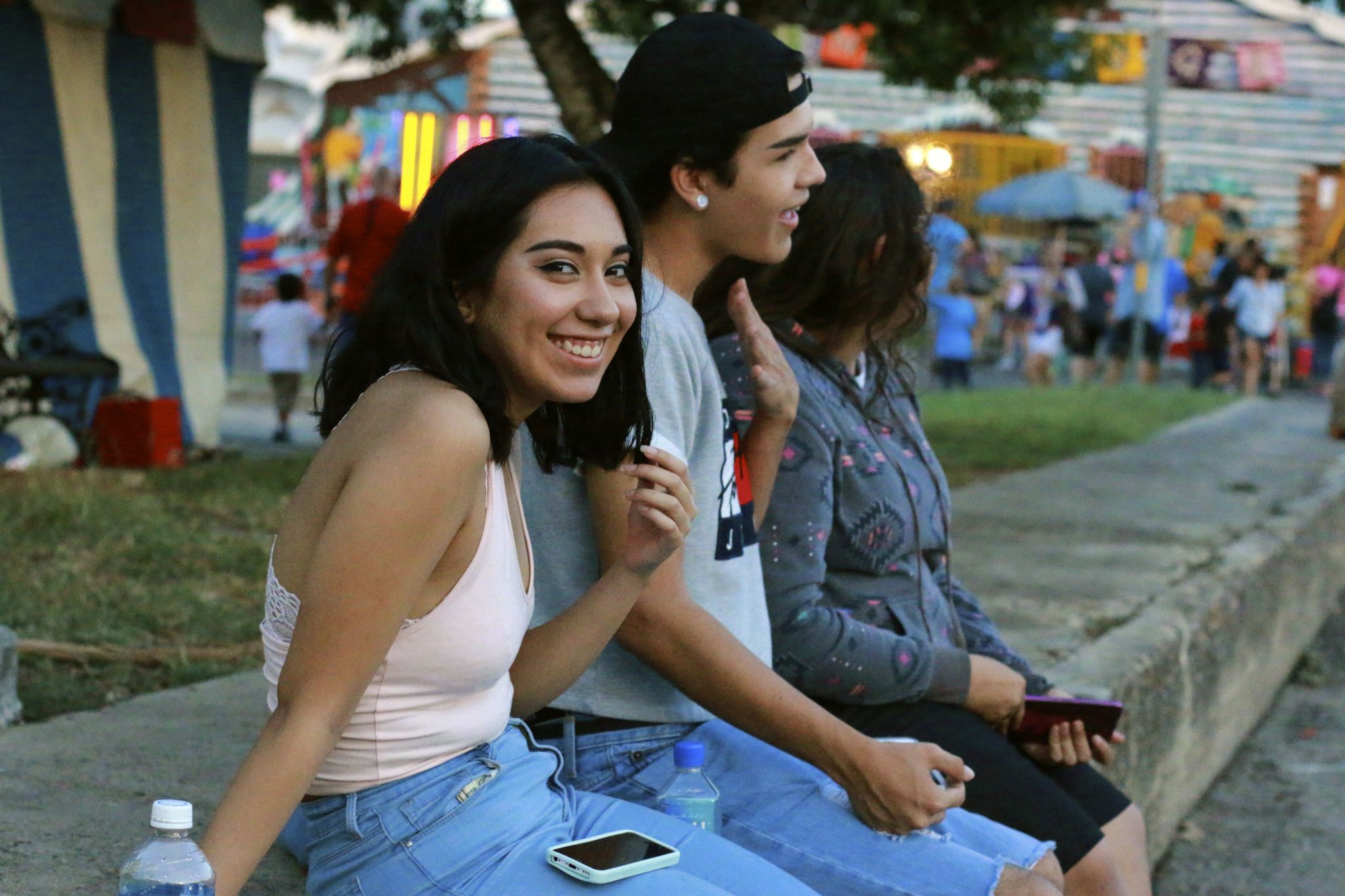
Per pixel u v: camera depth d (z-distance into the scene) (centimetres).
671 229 253
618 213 203
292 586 189
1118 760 423
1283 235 2480
